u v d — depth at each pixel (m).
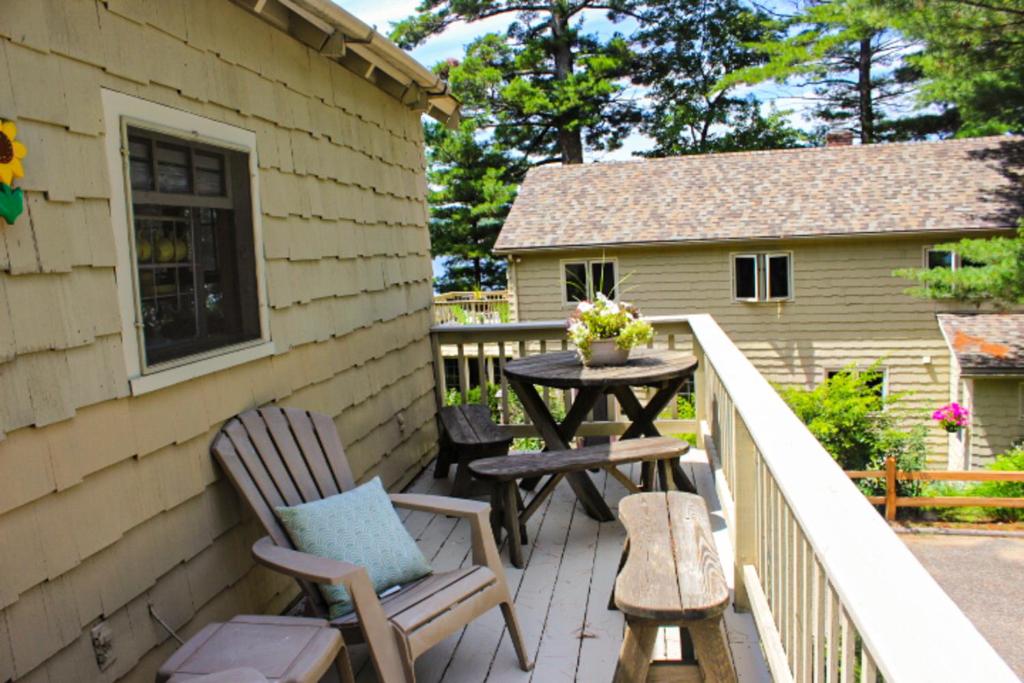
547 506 4.08
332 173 3.81
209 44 2.76
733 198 13.16
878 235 11.73
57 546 1.93
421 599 2.31
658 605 1.83
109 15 2.23
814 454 1.70
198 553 2.52
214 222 2.78
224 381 2.75
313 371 3.48
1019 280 9.36
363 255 4.17
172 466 2.41
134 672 2.17
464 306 15.68
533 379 3.90
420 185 5.26
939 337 12.01
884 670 0.94
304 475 2.86
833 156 13.86
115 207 2.22
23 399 1.86
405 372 4.77
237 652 1.93
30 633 1.83
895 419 10.56
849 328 12.28
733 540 2.91
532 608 2.93
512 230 13.43
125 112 2.28
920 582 1.10
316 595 2.43
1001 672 0.88
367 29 3.48
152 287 2.41
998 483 8.95
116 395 2.17
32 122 1.93
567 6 21.62
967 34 9.78
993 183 12.28
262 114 3.12
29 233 1.90
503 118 21.84
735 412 2.67
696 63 21.92
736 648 2.51
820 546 1.24
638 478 4.45
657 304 12.88
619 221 13.14
